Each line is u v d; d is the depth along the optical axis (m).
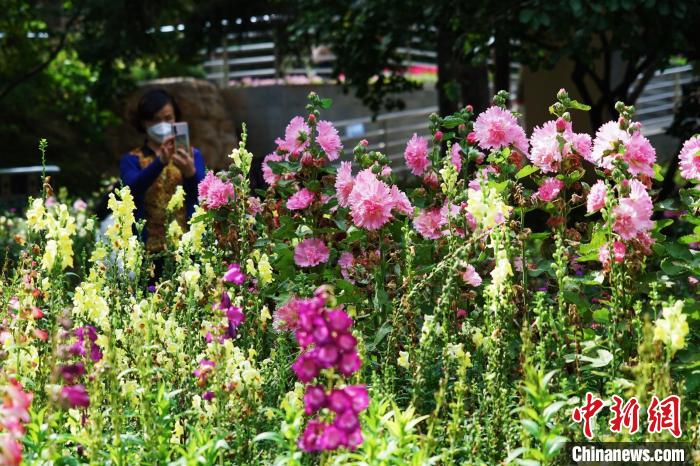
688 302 4.63
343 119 27.91
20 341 4.27
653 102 28.36
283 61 28.48
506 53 12.02
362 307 5.36
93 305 4.37
